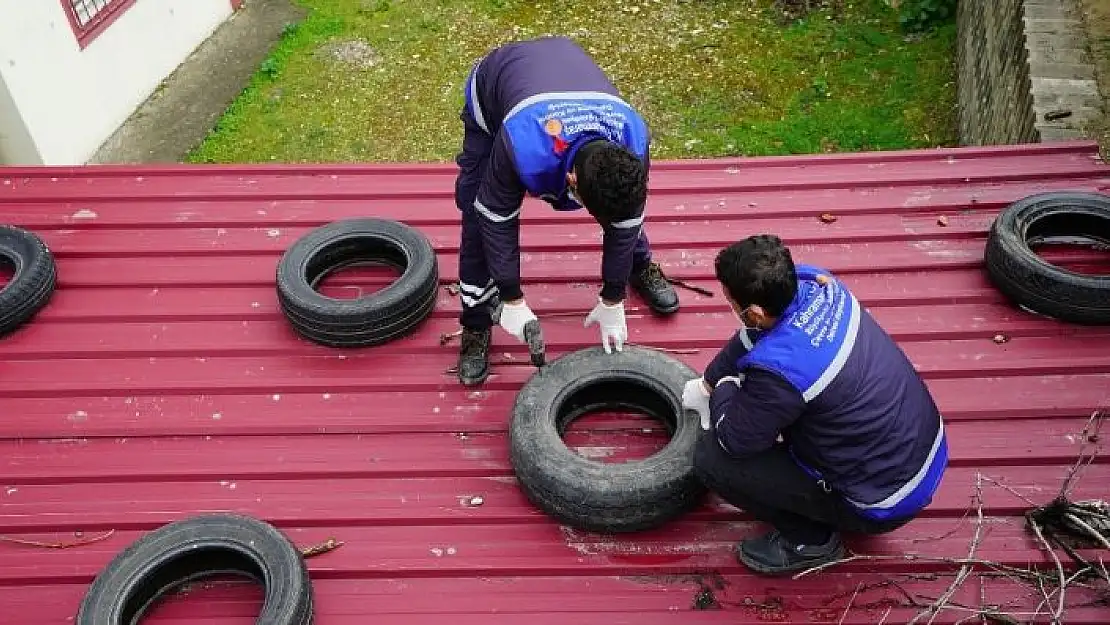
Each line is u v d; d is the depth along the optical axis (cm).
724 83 864
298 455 366
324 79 908
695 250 459
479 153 333
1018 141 600
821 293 264
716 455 294
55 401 394
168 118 870
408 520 339
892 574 314
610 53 912
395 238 437
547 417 347
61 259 473
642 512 319
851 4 945
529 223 475
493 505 344
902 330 406
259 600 319
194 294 447
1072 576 288
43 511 350
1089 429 358
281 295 407
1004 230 417
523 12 983
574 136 277
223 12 980
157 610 319
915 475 272
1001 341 398
